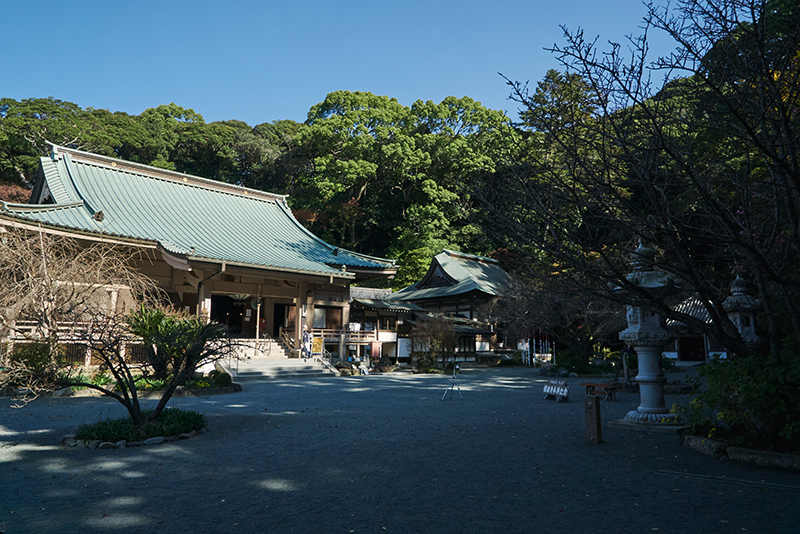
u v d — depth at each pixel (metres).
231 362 22.42
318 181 54.66
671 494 5.59
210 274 25.00
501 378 24.42
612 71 5.63
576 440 8.73
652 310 7.00
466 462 7.09
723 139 6.61
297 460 7.18
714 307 7.59
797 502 5.28
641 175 5.74
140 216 25.42
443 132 56.06
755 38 5.12
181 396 15.20
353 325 31.70
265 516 4.89
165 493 5.62
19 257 13.75
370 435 9.11
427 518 4.84
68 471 6.54
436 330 30.08
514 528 4.58
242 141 63.88
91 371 15.77
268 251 27.50
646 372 10.23
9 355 13.52
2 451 7.65
